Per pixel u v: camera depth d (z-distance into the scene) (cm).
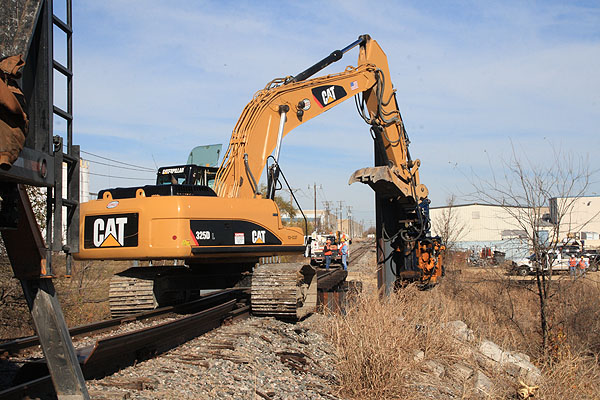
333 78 1335
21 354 743
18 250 464
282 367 794
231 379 694
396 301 1200
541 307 1341
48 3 427
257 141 1178
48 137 421
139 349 727
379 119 1428
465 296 1631
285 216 5669
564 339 1293
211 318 970
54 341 469
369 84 1402
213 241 1018
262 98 1203
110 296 1094
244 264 1252
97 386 598
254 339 902
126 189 1067
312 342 979
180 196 997
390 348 835
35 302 468
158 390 610
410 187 1553
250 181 1152
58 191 443
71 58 466
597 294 1473
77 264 1591
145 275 1139
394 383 777
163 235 978
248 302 1316
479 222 4991
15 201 419
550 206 1393
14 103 354
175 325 801
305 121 1278
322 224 10831
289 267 1162
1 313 1191
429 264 1602
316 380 778
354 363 792
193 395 612
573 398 965
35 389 555
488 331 1343
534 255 1378
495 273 1595
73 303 1370
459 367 979
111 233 1018
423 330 1066
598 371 1111
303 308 1209
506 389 948
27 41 394
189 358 746
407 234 1606
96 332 908
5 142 351
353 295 1389
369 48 1436
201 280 1197
